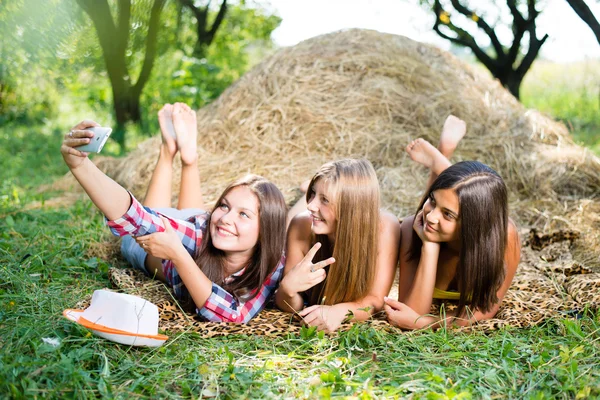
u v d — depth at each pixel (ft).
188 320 8.89
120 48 15.93
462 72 20.39
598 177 16.53
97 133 7.57
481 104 18.90
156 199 12.27
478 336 8.69
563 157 16.93
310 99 17.84
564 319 8.84
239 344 8.16
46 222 14.26
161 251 8.47
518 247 9.62
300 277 8.79
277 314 9.38
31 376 6.64
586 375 7.29
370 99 17.83
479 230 8.71
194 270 8.68
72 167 7.74
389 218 9.84
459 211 8.70
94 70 17.76
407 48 20.08
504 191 8.95
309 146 17.06
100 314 7.74
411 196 15.38
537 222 14.85
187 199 12.53
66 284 10.34
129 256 11.12
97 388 6.74
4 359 6.93
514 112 19.04
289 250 9.85
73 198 17.72
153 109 36.58
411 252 9.83
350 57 18.90
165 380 7.07
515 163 16.84
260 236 9.08
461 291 9.14
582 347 7.66
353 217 8.80
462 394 6.53
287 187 15.44
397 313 8.98
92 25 13.60
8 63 14.40
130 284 10.11
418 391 6.91
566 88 48.80
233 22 49.73
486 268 8.86
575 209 15.06
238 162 16.75
